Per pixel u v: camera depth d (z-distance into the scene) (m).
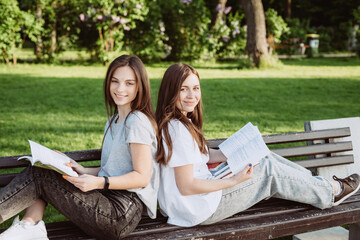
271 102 8.26
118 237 2.10
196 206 2.26
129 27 14.02
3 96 8.28
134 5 13.70
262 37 14.04
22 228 1.99
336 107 7.87
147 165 2.11
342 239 2.99
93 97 8.37
